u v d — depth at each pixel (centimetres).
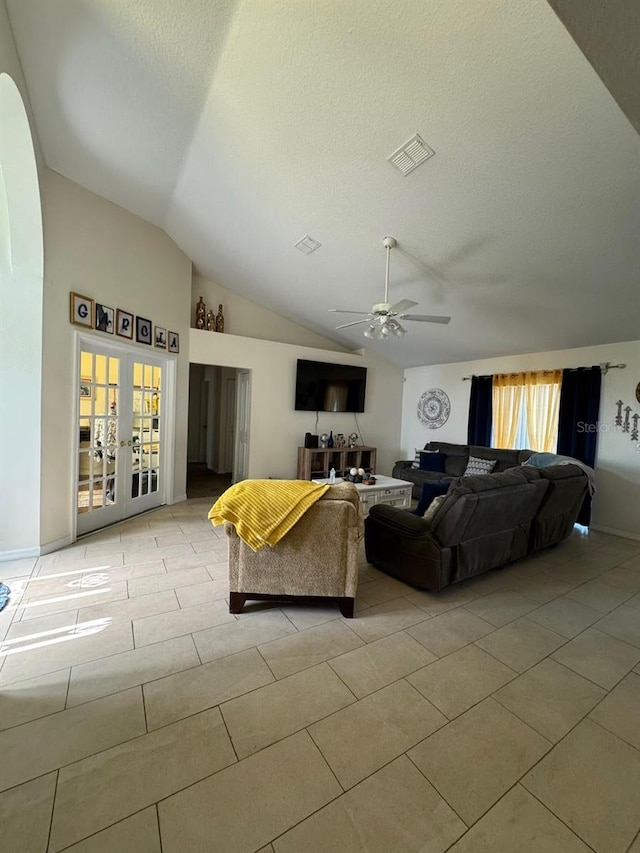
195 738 147
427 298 436
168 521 418
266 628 224
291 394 609
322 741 148
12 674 179
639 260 298
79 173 324
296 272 459
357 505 234
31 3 192
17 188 273
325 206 328
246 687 175
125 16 197
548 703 172
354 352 703
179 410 494
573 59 180
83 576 282
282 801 124
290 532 229
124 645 203
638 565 339
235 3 190
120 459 411
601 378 447
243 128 268
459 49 189
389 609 251
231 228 403
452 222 307
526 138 225
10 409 299
